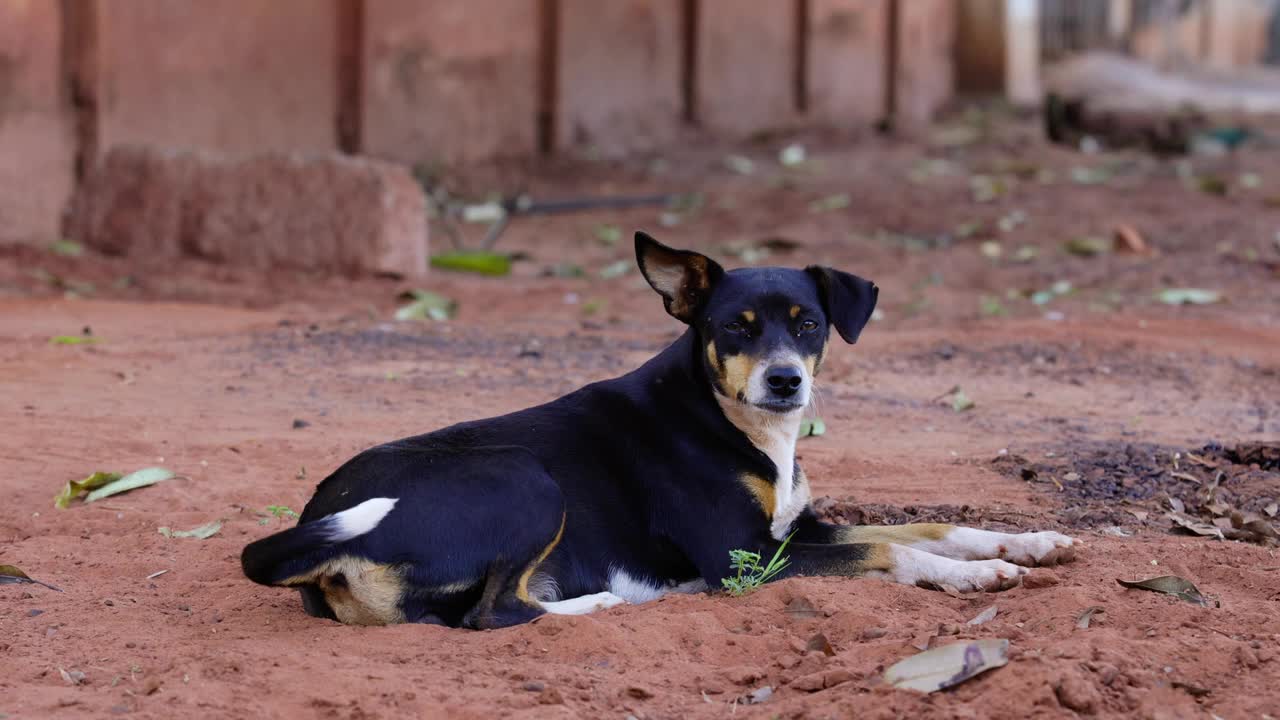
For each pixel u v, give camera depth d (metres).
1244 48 55.91
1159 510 8.38
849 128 30.19
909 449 9.85
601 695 5.44
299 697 5.40
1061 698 5.20
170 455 9.36
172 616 6.50
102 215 18.05
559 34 25.97
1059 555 6.98
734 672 5.67
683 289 7.01
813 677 5.54
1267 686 5.37
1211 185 23.20
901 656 5.68
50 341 12.75
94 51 18.34
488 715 5.22
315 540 5.97
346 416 10.37
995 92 32.97
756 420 6.87
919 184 24.70
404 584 6.18
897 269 18.42
